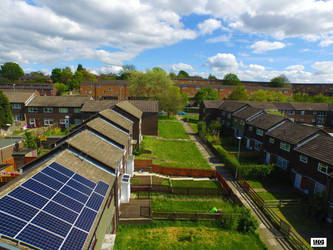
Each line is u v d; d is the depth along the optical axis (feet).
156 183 83.76
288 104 210.38
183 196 77.30
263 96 252.01
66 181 39.70
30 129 165.07
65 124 168.76
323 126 205.67
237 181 93.30
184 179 91.61
